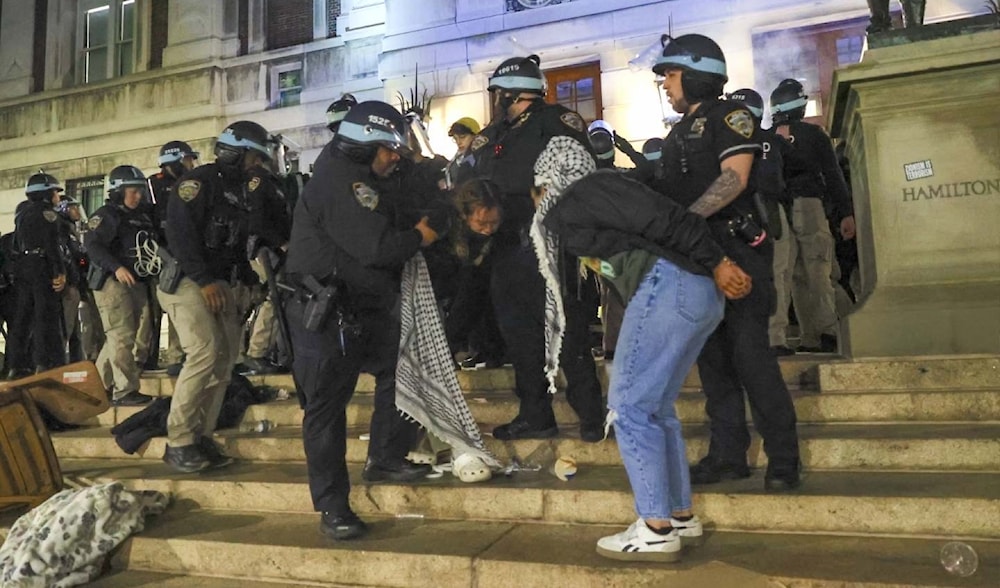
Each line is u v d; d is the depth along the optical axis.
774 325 4.73
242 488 3.83
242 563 3.25
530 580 2.77
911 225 4.23
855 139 4.73
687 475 2.88
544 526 3.25
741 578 2.46
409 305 3.56
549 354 3.12
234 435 4.59
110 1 14.77
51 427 5.27
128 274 5.51
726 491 3.07
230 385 5.04
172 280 4.05
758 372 2.98
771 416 3.01
